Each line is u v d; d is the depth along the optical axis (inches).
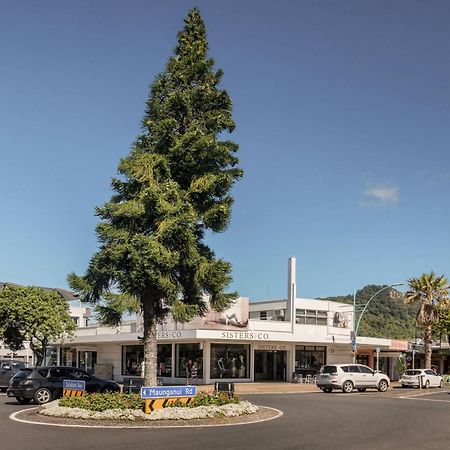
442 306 2116.1
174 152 778.8
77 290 776.9
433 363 2620.6
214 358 1717.5
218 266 771.4
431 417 807.7
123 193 795.4
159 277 719.1
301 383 1795.0
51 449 490.3
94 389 964.0
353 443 546.9
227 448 506.0
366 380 1476.4
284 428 653.3
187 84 829.2
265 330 1811.0
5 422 680.4
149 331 778.2
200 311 820.6
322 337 1852.9
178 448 502.0
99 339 1926.7
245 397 1230.9
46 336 1653.5
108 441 539.2
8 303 1624.0
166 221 736.3
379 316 4094.5
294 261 1943.9
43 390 948.0
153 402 715.4
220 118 813.9
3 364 1343.5
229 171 815.7
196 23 859.4
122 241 752.3
